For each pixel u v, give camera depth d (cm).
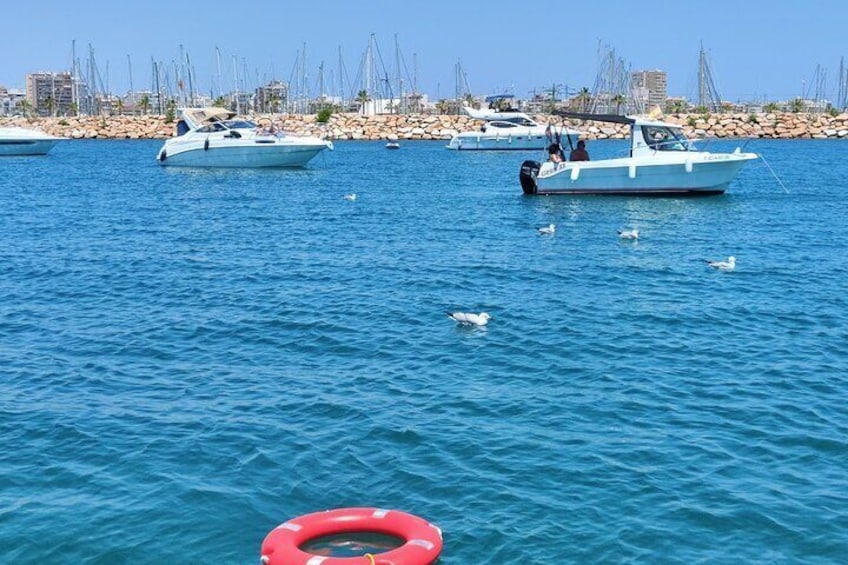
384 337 2053
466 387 1708
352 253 3183
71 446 1444
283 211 4497
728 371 1809
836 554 1128
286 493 1287
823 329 2138
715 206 4572
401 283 2647
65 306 2397
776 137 13275
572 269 2864
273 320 2214
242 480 1324
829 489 1288
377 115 14550
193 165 7162
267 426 1520
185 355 1942
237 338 2069
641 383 1731
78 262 3016
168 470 1355
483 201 4912
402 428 1500
